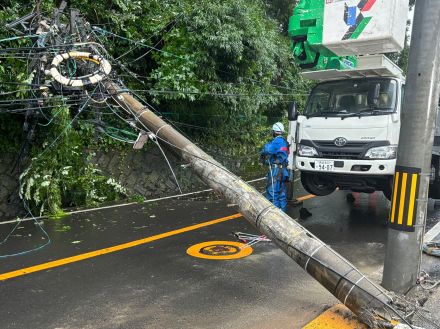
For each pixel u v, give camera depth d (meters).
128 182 9.98
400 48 7.12
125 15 9.28
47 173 7.66
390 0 6.50
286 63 14.62
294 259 4.13
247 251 6.00
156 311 4.11
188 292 4.56
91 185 8.89
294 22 7.73
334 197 10.38
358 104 7.43
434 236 6.86
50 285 4.71
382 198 10.34
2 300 4.31
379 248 6.29
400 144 4.32
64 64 6.26
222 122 12.83
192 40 9.31
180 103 10.91
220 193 4.71
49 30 6.18
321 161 7.43
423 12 4.11
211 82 9.97
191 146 5.15
